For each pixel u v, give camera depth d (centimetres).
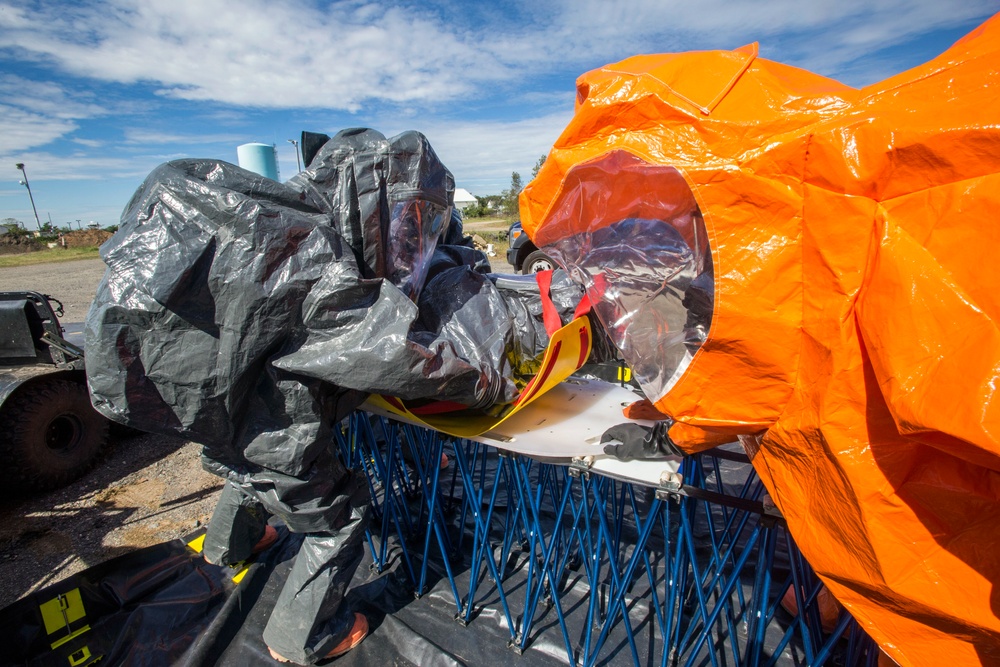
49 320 401
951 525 104
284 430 183
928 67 107
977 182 92
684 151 130
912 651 113
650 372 165
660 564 295
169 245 156
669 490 181
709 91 129
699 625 250
